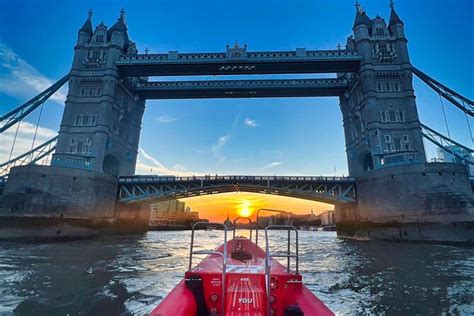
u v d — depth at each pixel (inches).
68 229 1422.2
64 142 1856.5
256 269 239.9
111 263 615.2
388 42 2004.2
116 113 2106.3
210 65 2140.7
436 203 1301.7
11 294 346.3
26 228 1298.0
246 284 192.1
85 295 345.1
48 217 1366.9
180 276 479.5
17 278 439.5
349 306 317.4
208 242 1520.7
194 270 214.5
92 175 1594.5
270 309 183.9
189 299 181.2
